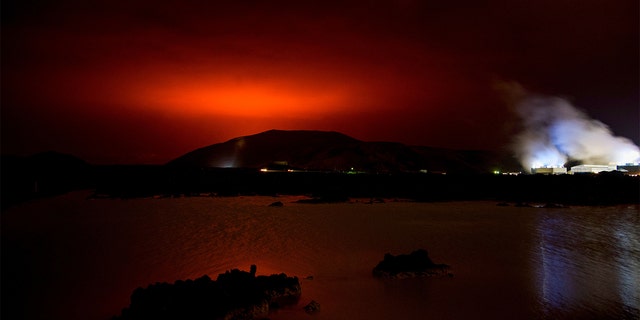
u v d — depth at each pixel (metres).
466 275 20.30
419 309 15.98
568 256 24.34
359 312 15.58
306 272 20.59
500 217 41.16
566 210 47.94
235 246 26.30
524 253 25.00
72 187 78.12
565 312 15.93
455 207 50.19
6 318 14.71
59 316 14.88
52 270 20.58
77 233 30.97
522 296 17.48
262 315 14.96
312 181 79.94
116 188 73.19
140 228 33.34
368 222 37.12
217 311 14.08
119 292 17.34
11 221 37.19
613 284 19.17
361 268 21.33
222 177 85.25
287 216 41.06
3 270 20.56
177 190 71.44
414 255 21.06
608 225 36.41
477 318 15.25
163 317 13.58
